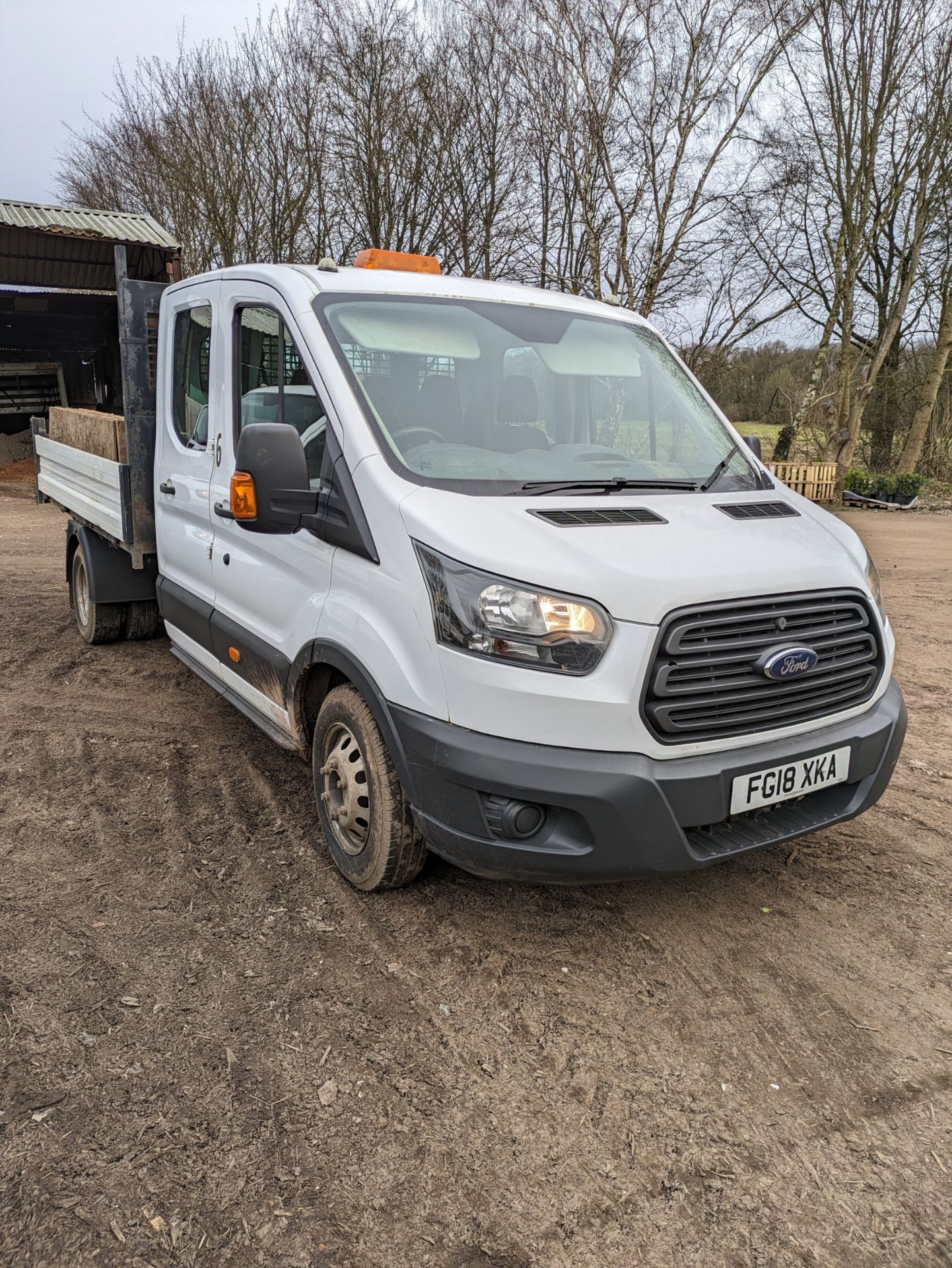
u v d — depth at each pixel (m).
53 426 7.44
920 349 26.72
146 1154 2.27
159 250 16.86
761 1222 2.14
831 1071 2.63
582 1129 2.40
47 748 4.83
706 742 2.77
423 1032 2.75
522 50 17.72
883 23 18.52
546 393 3.79
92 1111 2.39
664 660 2.67
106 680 5.96
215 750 4.86
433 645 2.81
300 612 3.53
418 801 2.94
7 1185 2.16
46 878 3.55
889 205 20.80
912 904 3.53
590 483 3.35
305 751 3.79
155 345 5.29
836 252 21.28
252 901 3.43
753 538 3.09
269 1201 2.15
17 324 20.19
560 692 2.64
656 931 3.31
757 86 17.80
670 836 2.71
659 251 18.06
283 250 20.95
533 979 3.01
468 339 3.73
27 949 3.08
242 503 3.66
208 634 4.51
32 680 5.91
